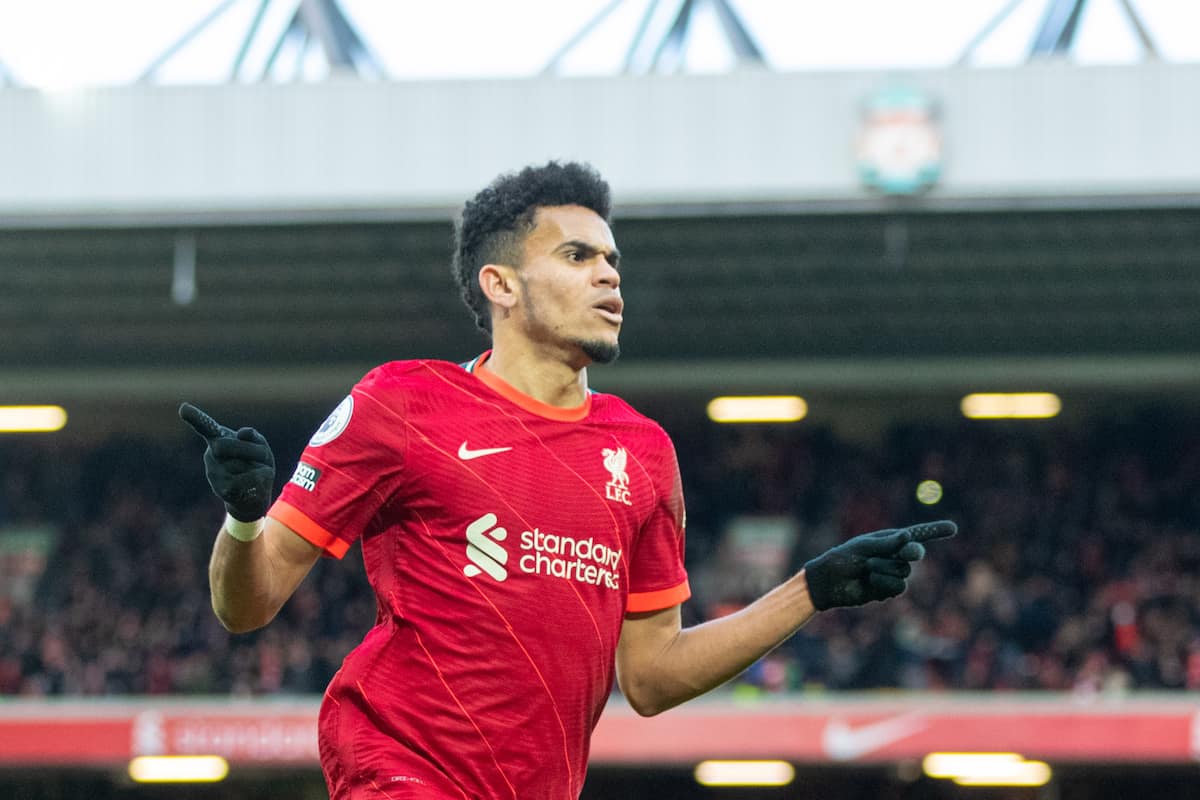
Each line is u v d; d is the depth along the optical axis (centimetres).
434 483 676
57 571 5594
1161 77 4259
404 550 683
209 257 4841
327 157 4434
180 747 4281
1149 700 4191
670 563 752
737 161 4366
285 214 4488
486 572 670
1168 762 4456
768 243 4688
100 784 5169
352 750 675
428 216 4481
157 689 4922
